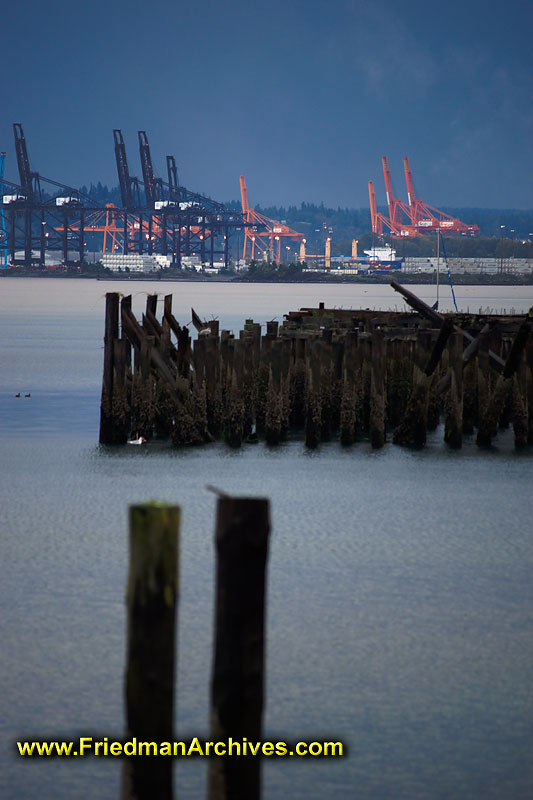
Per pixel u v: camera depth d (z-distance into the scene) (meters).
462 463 95.75
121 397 102.50
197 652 49.22
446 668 48.25
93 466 95.62
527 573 63.03
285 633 52.19
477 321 105.62
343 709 44.09
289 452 100.00
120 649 50.12
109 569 63.03
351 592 58.75
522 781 39.12
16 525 74.19
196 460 97.19
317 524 74.44
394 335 104.00
